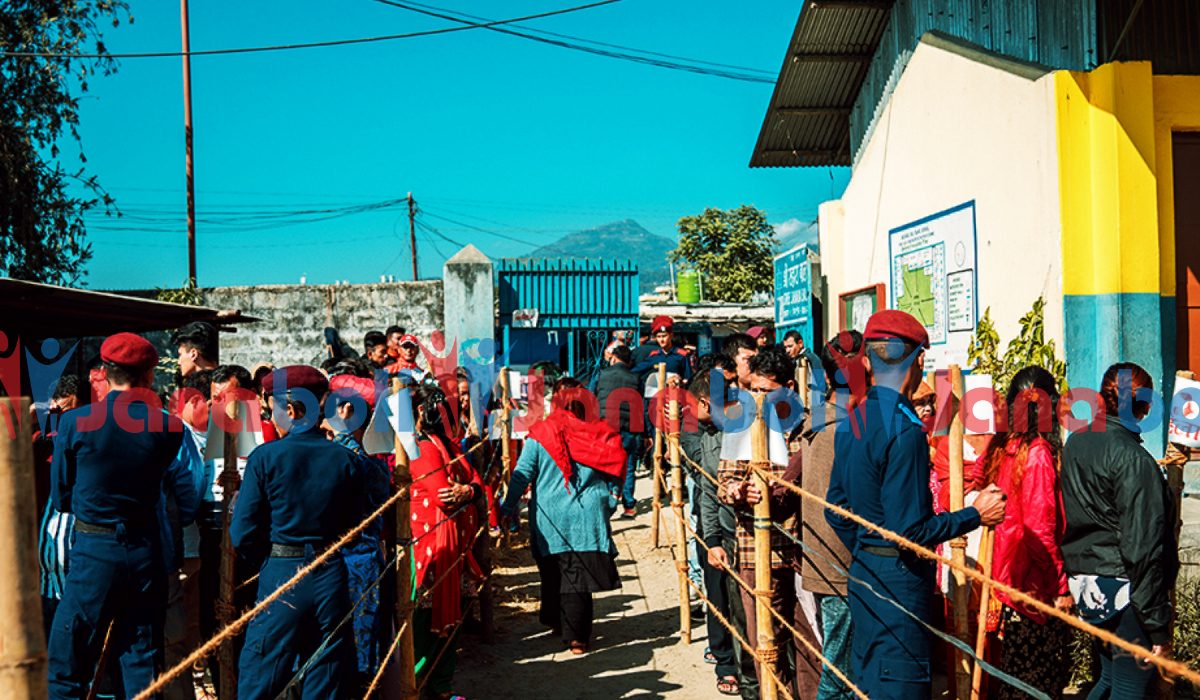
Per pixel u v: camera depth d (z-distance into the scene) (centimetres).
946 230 925
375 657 475
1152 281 701
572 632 684
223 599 472
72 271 1576
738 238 3659
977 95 853
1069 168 718
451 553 578
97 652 444
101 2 1512
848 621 447
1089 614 428
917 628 360
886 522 361
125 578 440
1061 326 716
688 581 711
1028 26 776
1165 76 716
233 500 481
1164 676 411
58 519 471
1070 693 573
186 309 755
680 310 2478
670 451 726
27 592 176
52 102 1498
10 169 1454
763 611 440
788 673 515
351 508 458
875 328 376
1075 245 715
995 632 482
